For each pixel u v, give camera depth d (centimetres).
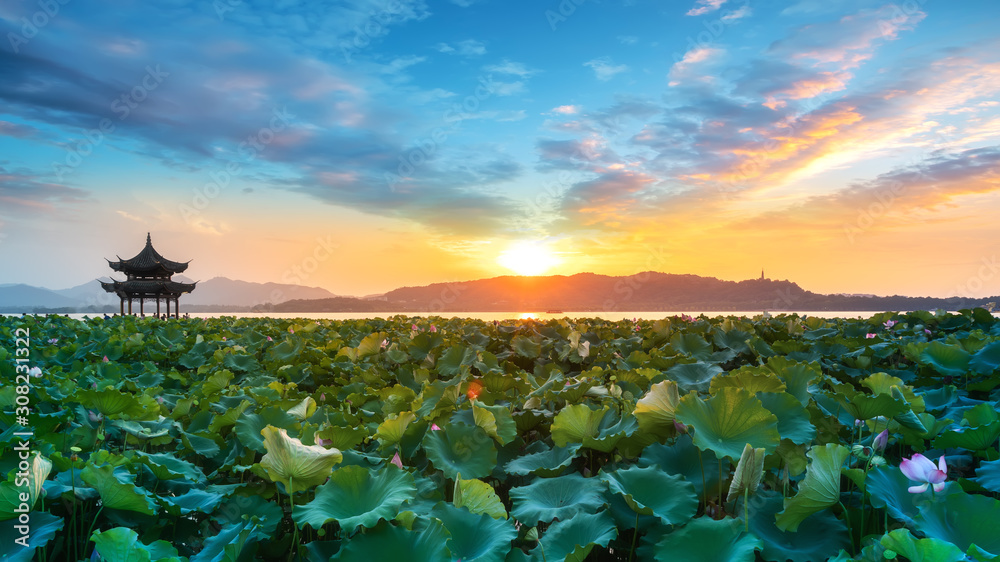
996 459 315
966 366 568
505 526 236
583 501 262
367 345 780
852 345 758
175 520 279
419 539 217
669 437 321
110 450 379
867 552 214
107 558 193
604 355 760
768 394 317
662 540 234
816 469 240
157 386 610
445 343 813
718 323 1121
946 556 188
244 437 341
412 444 348
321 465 258
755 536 230
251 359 740
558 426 338
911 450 395
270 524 258
